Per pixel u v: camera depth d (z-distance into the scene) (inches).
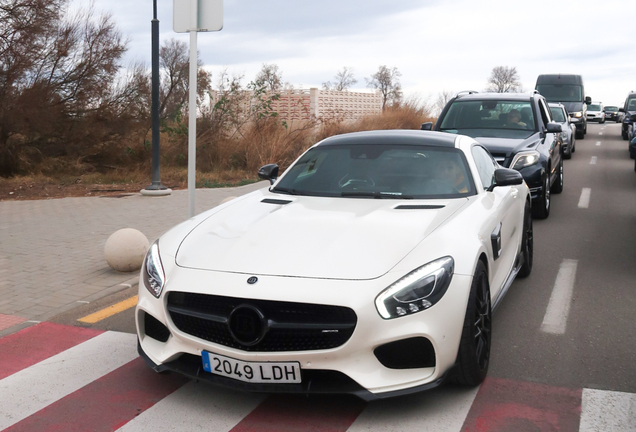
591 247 272.4
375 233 134.7
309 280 119.8
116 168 584.1
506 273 180.4
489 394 132.3
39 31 518.0
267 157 581.6
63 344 167.6
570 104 958.4
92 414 128.1
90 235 304.5
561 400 129.1
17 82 521.0
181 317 128.5
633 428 117.3
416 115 875.4
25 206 402.9
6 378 146.4
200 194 448.8
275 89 671.1
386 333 116.8
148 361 134.0
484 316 138.9
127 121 587.5
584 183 495.8
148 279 137.7
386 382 118.2
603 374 142.0
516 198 201.9
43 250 273.4
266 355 119.0
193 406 130.6
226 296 120.5
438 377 120.8
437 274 121.8
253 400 132.6
